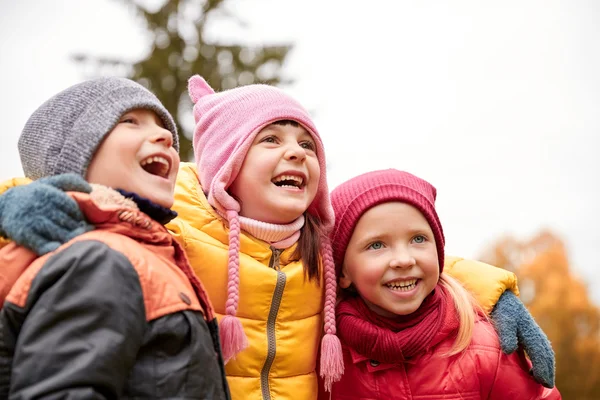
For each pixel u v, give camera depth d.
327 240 2.24
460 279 2.46
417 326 2.20
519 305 2.33
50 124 1.76
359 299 2.30
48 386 1.30
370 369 2.21
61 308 1.38
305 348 2.12
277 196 2.07
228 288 1.97
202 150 2.23
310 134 2.21
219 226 2.09
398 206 2.22
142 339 1.46
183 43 8.99
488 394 2.23
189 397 1.49
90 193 1.60
